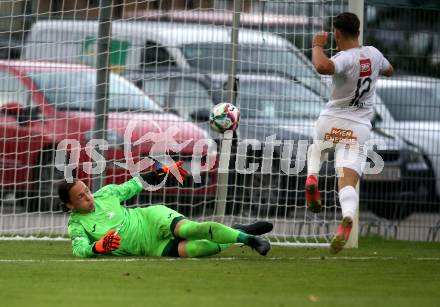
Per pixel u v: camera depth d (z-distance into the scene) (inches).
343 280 1101.7
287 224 1740.9
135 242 1302.9
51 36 1804.9
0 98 1795.0
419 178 1822.1
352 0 1572.3
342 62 1233.4
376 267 1240.8
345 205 1221.7
